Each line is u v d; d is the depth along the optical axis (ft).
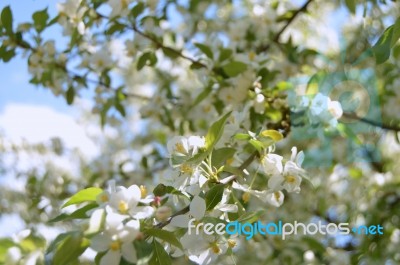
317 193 4.31
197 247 2.12
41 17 3.34
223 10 5.04
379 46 2.22
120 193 1.94
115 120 4.51
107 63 3.68
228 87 3.31
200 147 2.27
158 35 3.54
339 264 3.67
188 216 2.09
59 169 5.41
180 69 5.17
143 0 3.40
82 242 1.82
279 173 2.31
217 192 2.15
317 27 5.35
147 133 5.68
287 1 4.93
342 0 3.43
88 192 2.00
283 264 3.71
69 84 3.67
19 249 1.82
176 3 4.19
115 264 1.85
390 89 3.67
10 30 3.40
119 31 3.50
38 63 3.53
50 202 4.42
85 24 3.49
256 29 4.09
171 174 2.26
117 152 5.94
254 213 2.17
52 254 1.83
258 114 3.20
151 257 1.95
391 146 4.74
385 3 3.62
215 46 3.50
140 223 1.97
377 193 4.23
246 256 3.98
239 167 2.33
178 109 4.11
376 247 3.83
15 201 5.04
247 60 3.34
